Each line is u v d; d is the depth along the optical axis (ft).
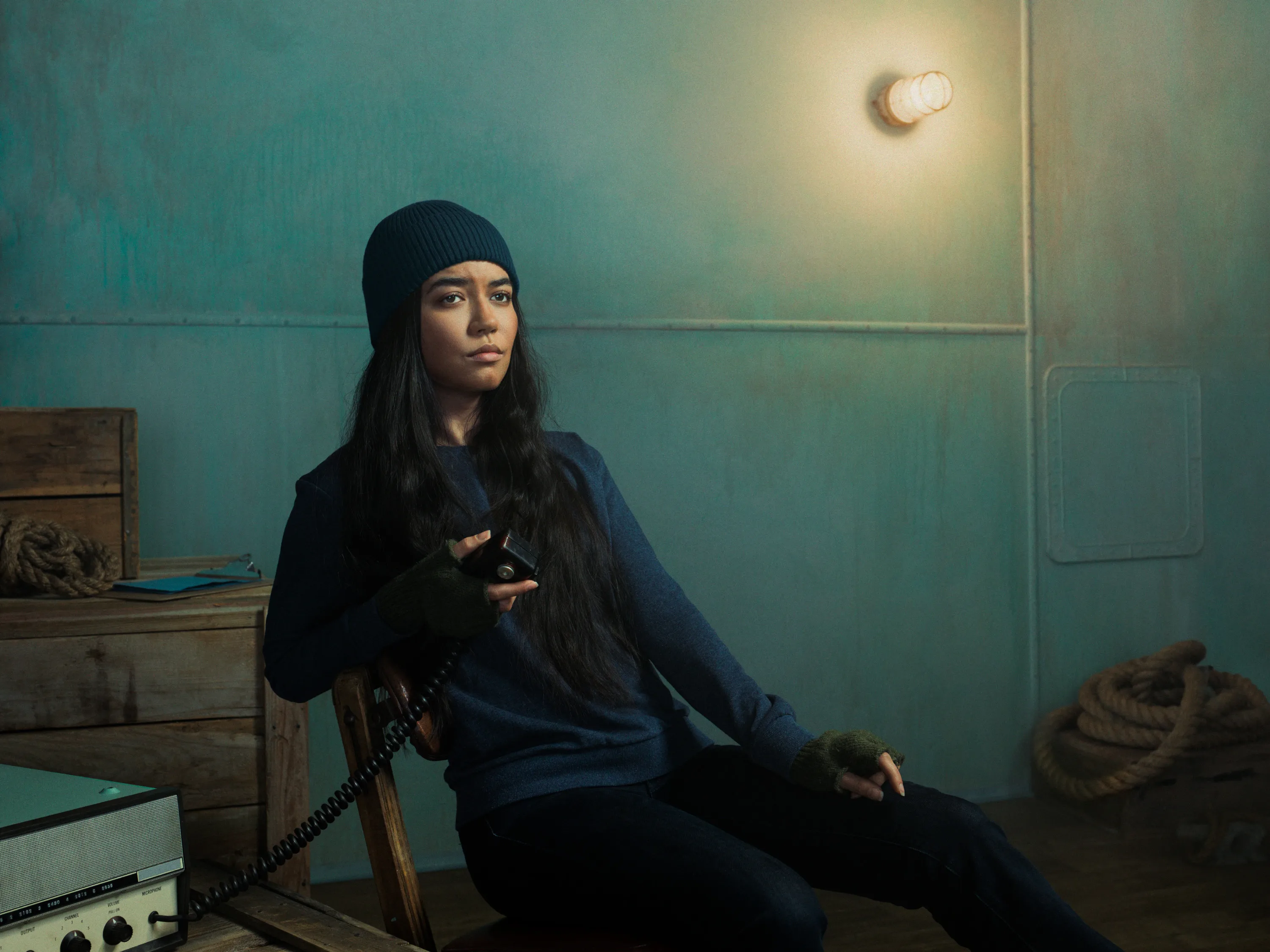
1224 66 11.73
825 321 10.44
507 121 9.61
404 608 4.09
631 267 9.93
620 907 3.91
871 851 4.06
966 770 10.91
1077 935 3.76
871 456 10.61
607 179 9.86
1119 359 11.39
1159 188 11.51
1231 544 11.82
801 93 10.36
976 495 10.94
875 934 7.66
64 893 3.79
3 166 8.55
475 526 4.54
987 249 10.93
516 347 4.88
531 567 3.97
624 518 5.01
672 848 3.84
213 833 6.10
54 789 4.19
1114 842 9.61
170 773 6.05
